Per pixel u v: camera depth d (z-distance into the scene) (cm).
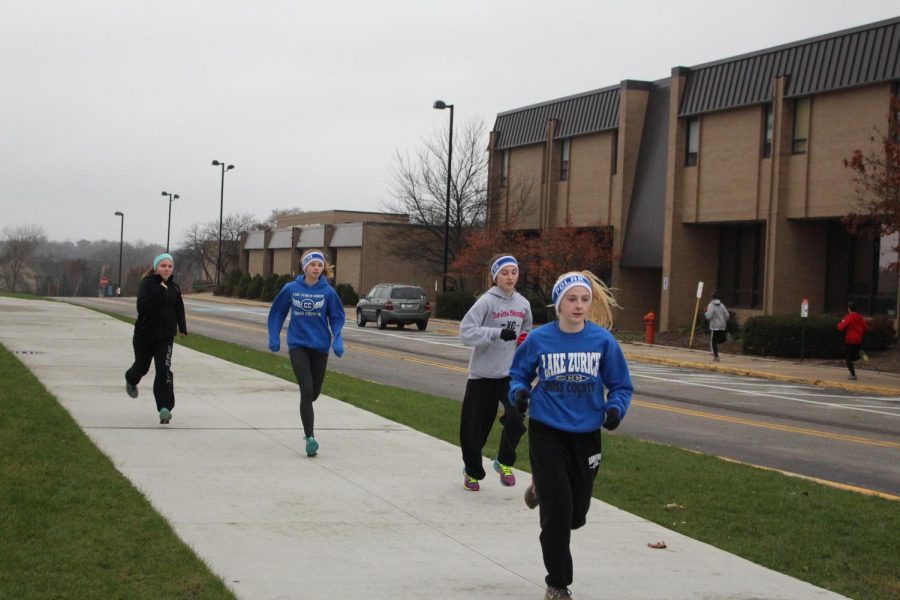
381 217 8262
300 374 958
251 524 692
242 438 1040
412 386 1917
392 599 545
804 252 3462
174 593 524
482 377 815
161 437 1021
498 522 729
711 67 3762
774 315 3003
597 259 4219
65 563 564
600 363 557
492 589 571
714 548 677
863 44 3142
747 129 3600
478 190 5472
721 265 3972
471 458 823
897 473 1111
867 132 3136
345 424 1166
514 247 4669
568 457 555
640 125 4284
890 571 639
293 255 7450
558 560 538
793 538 714
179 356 1981
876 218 2539
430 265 6203
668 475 933
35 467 807
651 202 4188
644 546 677
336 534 678
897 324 3038
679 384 2181
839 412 1753
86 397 1281
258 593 544
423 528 704
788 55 3422
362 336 3469
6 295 5250
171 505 733
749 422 1551
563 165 4747
